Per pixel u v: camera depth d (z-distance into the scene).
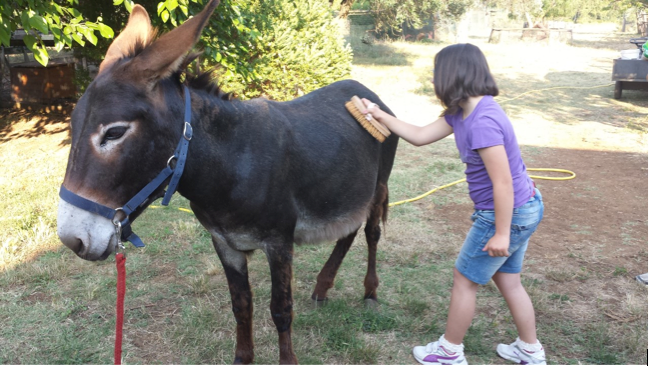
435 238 4.51
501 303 3.43
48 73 9.52
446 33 25.42
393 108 9.86
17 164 6.66
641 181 6.00
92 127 1.84
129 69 1.89
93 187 1.85
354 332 3.11
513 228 2.43
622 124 8.85
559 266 3.95
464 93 2.32
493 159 2.27
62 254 4.13
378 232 3.40
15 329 3.13
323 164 2.64
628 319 3.19
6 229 4.51
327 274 3.35
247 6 7.44
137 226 4.70
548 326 3.13
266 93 8.20
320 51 8.56
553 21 29.28
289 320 2.59
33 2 4.17
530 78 14.00
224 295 3.58
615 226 4.75
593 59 18.08
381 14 17.98
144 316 3.31
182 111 2.06
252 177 2.29
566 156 7.06
